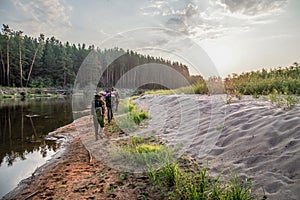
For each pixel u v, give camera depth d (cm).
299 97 480
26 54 3619
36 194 272
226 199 209
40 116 985
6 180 321
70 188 278
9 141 541
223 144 342
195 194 222
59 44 4503
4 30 3127
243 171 258
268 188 218
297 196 197
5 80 3170
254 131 331
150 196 244
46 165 371
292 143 267
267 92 609
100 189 269
